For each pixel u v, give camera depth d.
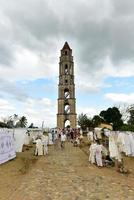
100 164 16.70
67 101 82.62
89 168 15.92
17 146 25.33
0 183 11.27
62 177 12.85
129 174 13.92
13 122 94.44
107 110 60.66
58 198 8.91
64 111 82.06
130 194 9.45
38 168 15.80
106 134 22.50
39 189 10.26
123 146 20.20
